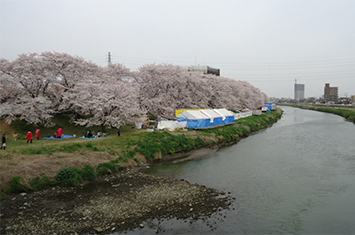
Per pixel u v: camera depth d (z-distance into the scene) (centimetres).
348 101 18350
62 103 3644
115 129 3834
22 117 3047
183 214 1638
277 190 2084
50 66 3644
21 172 2016
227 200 1867
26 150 2361
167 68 5503
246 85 10788
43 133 3316
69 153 2466
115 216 1596
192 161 2962
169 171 2566
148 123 4388
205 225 1515
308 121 7662
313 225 1552
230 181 2289
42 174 2097
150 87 5216
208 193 1980
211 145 3772
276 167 2722
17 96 3303
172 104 5212
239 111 8094
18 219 1542
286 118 9112
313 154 3284
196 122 4203
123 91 3694
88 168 2316
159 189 2045
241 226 1520
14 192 1898
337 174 2486
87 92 3425
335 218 1644
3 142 2405
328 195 1992
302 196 1970
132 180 2269
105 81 4162
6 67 3356
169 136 3478
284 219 1616
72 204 1764
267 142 4169
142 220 1552
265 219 1609
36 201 1802
